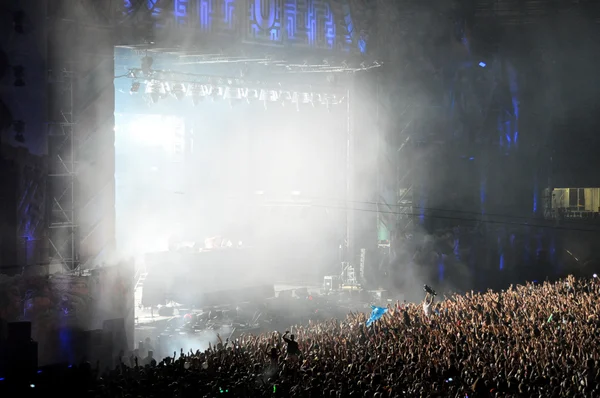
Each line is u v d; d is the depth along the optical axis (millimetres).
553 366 25812
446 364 26359
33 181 46656
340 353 29297
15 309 38906
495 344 30266
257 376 25203
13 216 44625
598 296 42344
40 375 30047
